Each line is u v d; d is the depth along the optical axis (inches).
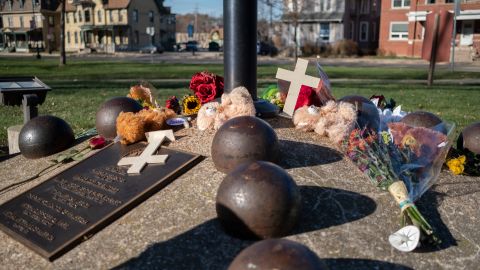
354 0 1829.5
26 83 254.8
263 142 148.9
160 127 195.8
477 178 167.9
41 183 167.8
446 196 152.7
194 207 140.9
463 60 1366.9
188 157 167.3
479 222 140.3
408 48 1590.8
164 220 136.7
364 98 200.7
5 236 142.9
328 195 145.3
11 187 181.5
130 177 160.7
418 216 129.3
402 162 150.6
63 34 1127.0
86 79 778.8
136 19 2409.0
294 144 179.2
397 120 206.7
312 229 130.3
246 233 123.8
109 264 122.3
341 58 1595.7
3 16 2632.9
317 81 206.1
